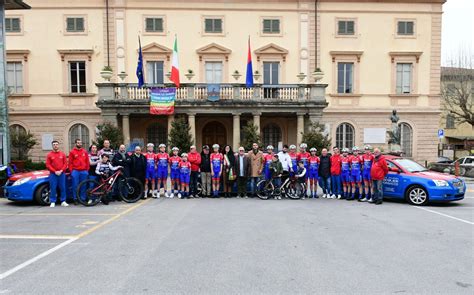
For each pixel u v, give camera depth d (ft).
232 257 20.12
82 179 38.68
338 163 44.50
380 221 30.40
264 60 89.71
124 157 41.04
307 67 89.97
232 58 89.20
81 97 87.35
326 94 90.02
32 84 86.84
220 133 89.92
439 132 89.66
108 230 26.63
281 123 89.71
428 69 91.86
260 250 21.47
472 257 20.35
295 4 89.51
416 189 39.63
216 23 88.99
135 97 78.38
